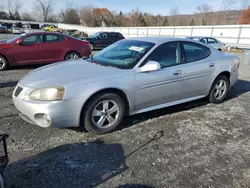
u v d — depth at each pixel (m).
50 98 2.95
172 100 4.02
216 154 2.94
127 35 41.97
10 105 4.45
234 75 5.01
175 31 32.91
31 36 8.17
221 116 4.18
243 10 49.34
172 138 3.31
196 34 30.20
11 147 2.96
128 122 3.82
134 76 3.45
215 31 27.95
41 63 8.47
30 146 3.01
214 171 2.59
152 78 3.61
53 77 3.22
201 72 4.27
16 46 7.90
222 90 4.89
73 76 3.22
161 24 69.12
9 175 2.43
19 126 3.54
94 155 2.84
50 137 3.26
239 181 2.44
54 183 2.33
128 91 3.40
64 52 8.76
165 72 3.75
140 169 2.59
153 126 3.69
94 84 3.14
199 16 64.69
